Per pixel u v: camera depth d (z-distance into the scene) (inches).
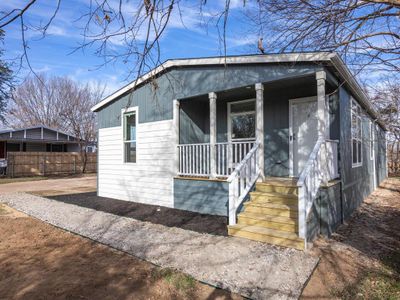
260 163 260.4
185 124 345.7
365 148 410.0
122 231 236.5
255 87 267.6
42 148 989.8
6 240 221.5
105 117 428.8
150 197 356.8
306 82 271.3
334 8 149.3
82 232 235.8
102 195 430.9
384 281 146.4
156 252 185.3
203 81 308.3
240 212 234.8
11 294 135.0
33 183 647.8
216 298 130.8
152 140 355.6
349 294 134.2
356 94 313.6
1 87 440.5
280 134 321.7
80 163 933.2
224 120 364.2
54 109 1254.9
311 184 203.8
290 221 205.0
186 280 145.6
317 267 162.2
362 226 251.0
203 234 224.4
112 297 131.6
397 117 280.1
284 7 175.0
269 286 137.6
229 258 172.6
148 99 360.2
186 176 327.0
